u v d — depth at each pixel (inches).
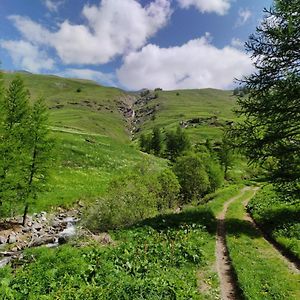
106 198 1262.3
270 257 791.7
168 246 846.5
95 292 547.5
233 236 971.9
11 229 1430.9
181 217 1179.9
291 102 949.8
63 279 604.4
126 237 968.9
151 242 890.1
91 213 1230.3
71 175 2578.7
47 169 1596.9
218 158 3334.2
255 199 1638.8
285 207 1242.6
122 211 1224.8
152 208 1299.2
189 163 2059.5
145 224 1097.4
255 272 672.4
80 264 670.5
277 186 1019.9
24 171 1530.5
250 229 1072.8
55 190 2126.0
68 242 1042.1
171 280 613.9
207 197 1996.8
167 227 1046.4
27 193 1528.1
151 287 569.9
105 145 3661.4
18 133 1518.2
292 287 602.9
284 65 967.0
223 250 872.9
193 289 595.2
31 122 1553.9
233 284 649.0
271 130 978.7
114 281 601.3
